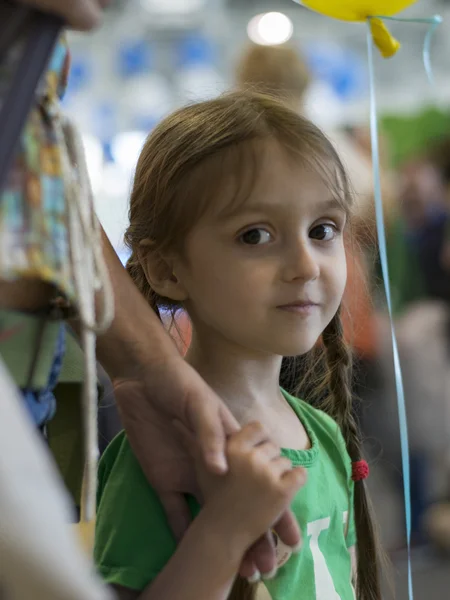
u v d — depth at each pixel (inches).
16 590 21.9
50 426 36.9
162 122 40.9
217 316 36.9
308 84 80.2
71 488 37.0
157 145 39.8
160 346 35.1
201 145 37.2
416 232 114.8
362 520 42.3
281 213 36.0
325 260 37.0
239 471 31.0
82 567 22.1
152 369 34.4
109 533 35.2
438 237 113.3
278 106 38.8
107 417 69.9
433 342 110.1
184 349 45.3
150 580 33.9
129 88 135.9
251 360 38.6
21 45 26.4
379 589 42.1
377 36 40.8
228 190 36.1
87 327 28.8
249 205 35.9
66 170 28.9
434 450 109.6
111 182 116.2
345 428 43.9
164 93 136.3
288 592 36.1
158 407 34.2
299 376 46.4
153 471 34.3
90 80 135.0
